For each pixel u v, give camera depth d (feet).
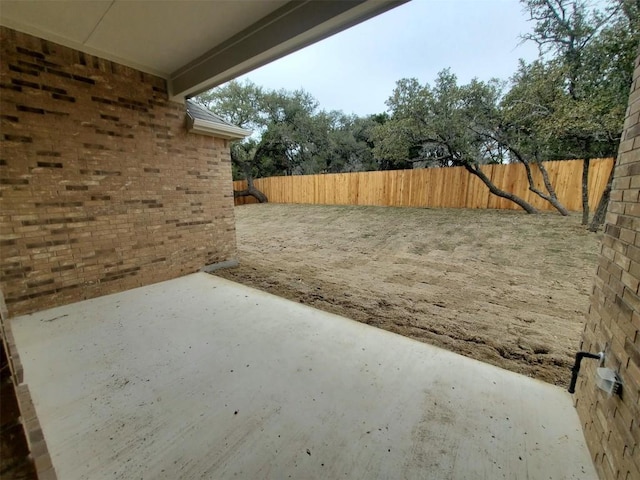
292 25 8.65
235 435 5.28
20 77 9.77
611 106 15.33
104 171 12.00
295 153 52.95
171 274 14.69
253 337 8.79
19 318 10.12
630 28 14.14
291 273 15.72
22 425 1.99
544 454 4.84
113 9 8.70
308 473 4.57
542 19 18.12
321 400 6.15
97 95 11.54
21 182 10.09
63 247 11.18
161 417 5.71
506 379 6.81
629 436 3.61
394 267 16.37
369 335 8.91
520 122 21.08
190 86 12.62
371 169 51.03
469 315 10.31
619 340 4.13
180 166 14.56
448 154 28.40
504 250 17.63
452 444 5.06
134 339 8.67
